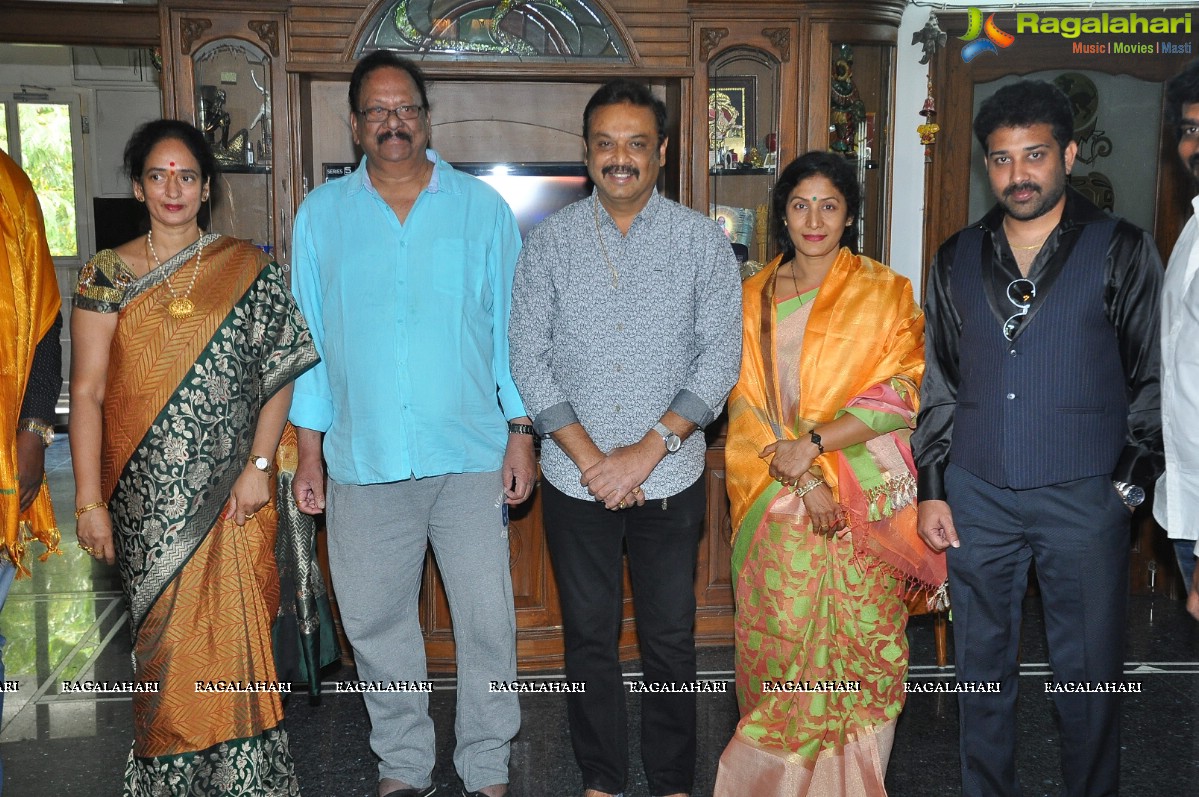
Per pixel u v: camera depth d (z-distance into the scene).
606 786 2.33
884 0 3.40
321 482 2.42
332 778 2.54
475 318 2.35
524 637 3.25
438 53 3.27
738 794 2.30
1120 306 2.02
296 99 3.23
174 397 2.08
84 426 2.09
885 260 3.60
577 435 2.17
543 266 2.21
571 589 2.27
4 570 2.11
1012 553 2.16
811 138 3.42
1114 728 2.11
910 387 2.25
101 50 7.53
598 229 2.18
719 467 3.36
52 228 7.71
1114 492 2.06
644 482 2.17
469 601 2.37
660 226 2.17
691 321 2.19
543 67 3.29
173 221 2.10
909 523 2.24
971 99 3.91
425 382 2.28
